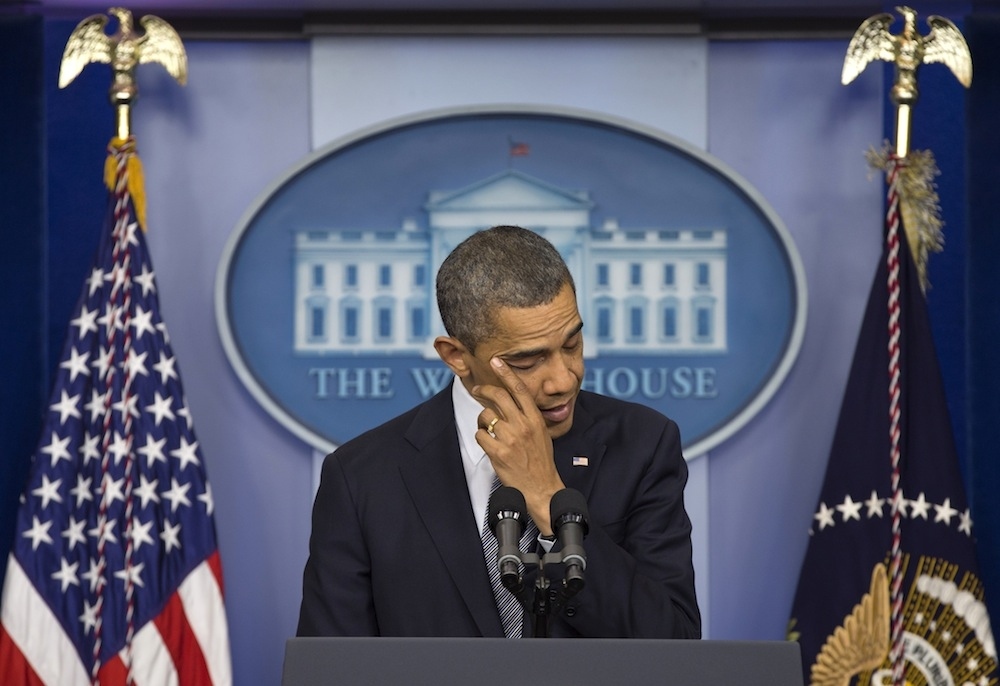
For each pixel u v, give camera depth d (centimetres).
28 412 1650
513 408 844
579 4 1650
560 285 861
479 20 1673
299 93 1684
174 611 1507
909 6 1653
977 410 1678
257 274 1667
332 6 1653
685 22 1669
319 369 1666
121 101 1544
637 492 948
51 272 1675
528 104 1669
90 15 1680
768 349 1662
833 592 1544
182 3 1638
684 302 1669
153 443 1529
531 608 743
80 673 1498
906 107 1548
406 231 1677
